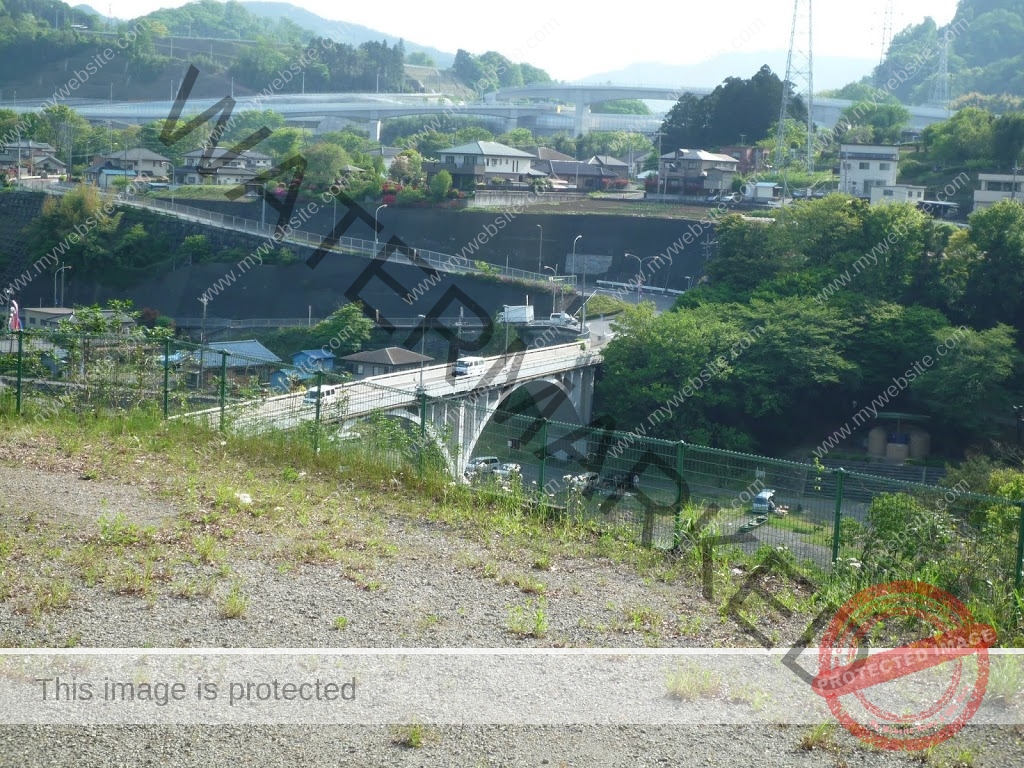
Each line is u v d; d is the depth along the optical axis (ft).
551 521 46.06
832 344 182.19
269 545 38.42
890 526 40.88
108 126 421.59
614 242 284.00
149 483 45.93
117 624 29.86
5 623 29.12
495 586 36.42
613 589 37.35
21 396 59.52
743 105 382.22
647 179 337.52
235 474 49.08
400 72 650.02
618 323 192.75
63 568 33.78
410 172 325.83
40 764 22.45
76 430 54.65
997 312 201.67
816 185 307.37
